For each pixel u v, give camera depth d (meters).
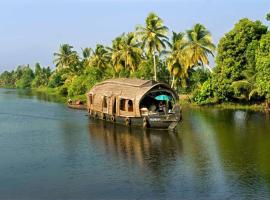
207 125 42.97
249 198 20.30
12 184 23.12
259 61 52.12
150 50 67.56
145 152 30.50
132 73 76.56
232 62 61.12
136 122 41.88
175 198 20.59
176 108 39.31
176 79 72.62
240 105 61.72
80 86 87.94
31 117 54.53
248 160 27.39
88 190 21.97
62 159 28.86
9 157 29.73
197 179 23.44
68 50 121.50
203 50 67.12
